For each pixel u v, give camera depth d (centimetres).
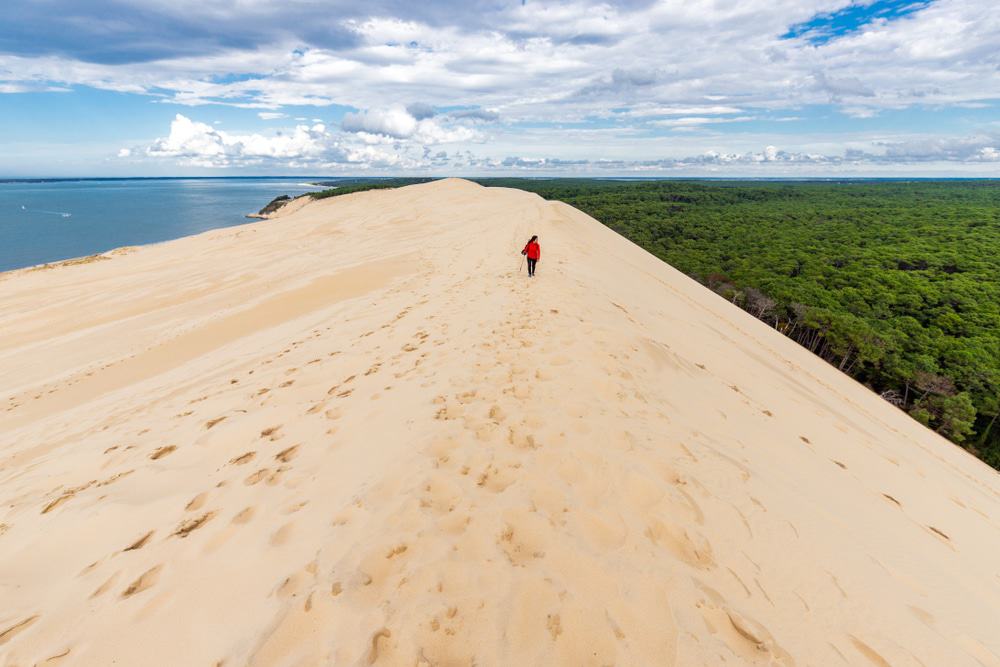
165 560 286
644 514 304
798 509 360
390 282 1481
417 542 263
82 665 218
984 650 276
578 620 222
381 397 497
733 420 542
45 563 302
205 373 791
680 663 210
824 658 231
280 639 212
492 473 332
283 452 409
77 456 496
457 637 210
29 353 1235
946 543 446
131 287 2027
